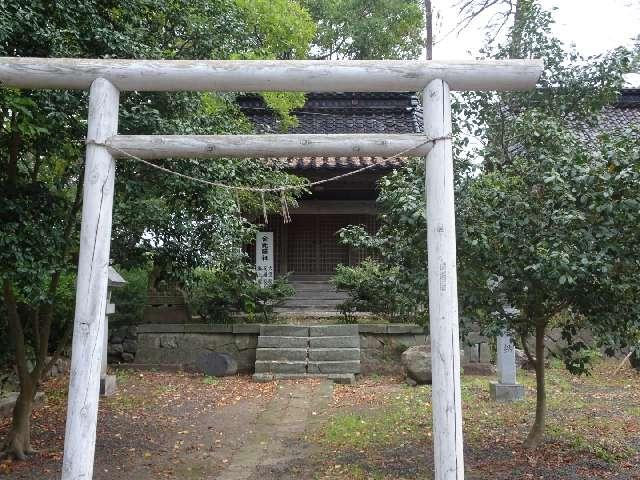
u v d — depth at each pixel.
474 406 8.04
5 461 5.80
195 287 11.73
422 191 5.44
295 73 4.47
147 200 6.30
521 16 6.14
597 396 8.70
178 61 4.48
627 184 4.75
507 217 5.20
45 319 6.26
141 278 11.75
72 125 5.43
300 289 13.73
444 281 4.34
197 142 4.50
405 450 6.12
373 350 11.18
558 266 4.54
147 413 8.05
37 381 6.18
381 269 6.22
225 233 6.93
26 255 4.90
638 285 5.02
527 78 4.54
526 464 5.54
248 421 7.66
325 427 7.18
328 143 4.53
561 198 4.91
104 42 5.40
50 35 4.98
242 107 13.85
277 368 10.59
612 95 5.92
